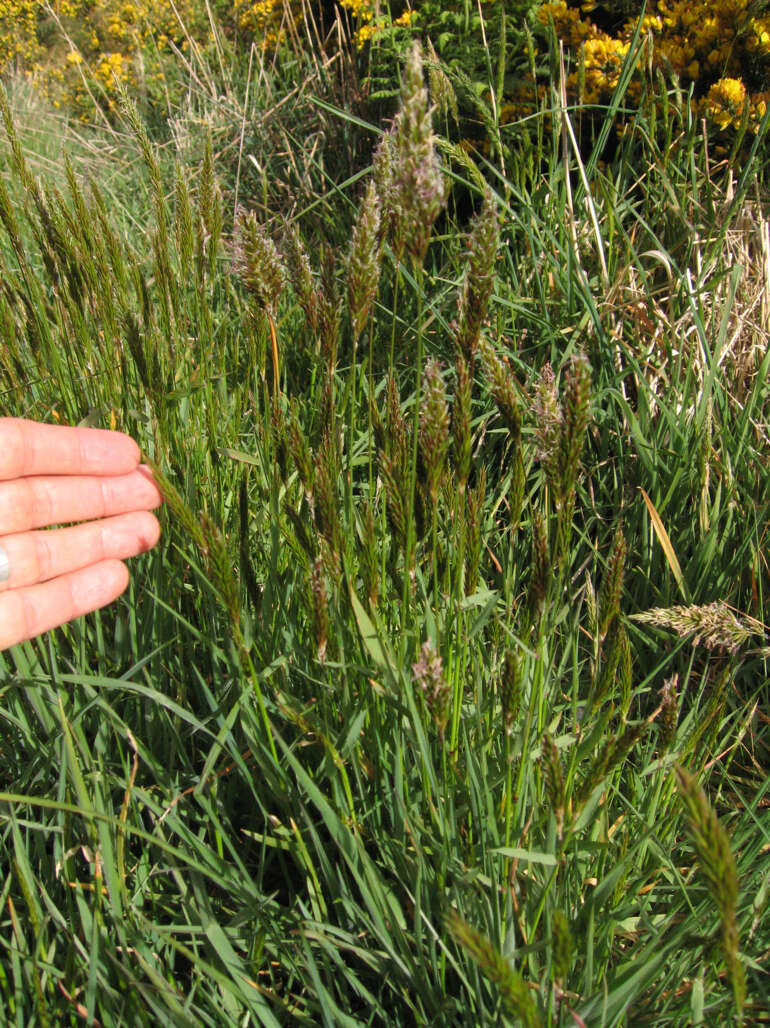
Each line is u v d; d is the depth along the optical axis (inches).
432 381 10.1
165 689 14.9
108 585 13.3
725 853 6.9
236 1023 11.2
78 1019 11.7
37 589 12.7
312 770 13.8
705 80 26.4
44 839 12.9
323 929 11.5
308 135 35.2
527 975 11.7
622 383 20.6
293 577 14.1
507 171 26.5
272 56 44.7
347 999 11.8
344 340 23.2
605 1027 10.2
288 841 12.4
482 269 10.0
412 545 11.1
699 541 18.5
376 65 32.6
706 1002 11.2
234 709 11.6
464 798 12.1
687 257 21.1
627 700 11.2
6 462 12.9
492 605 11.8
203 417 17.4
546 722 13.0
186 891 12.1
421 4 33.4
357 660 12.6
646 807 13.2
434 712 10.3
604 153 28.4
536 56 28.7
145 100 48.8
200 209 15.1
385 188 10.8
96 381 16.7
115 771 13.9
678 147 24.9
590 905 10.8
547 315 21.3
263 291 11.6
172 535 15.0
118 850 11.6
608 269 22.2
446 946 11.9
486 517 18.3
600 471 20.4
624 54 25.6
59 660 14.4
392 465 10.8
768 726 16.1
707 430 18.4
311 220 30.4
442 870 11.4
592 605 14.8
